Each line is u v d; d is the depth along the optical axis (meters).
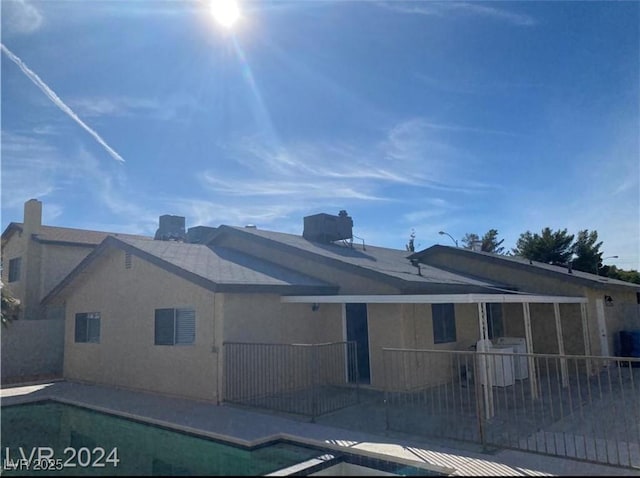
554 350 16.62
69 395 12.21
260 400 11.18
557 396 11.88
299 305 13.29
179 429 8.84
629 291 20.62
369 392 12.33
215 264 13.28
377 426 8.81
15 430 9.45
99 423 9.96
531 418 9.42
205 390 11.22
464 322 15.15
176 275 12.09
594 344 16.55
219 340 11.16
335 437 7.98
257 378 11.73
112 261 14.26
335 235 19.03
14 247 22.86
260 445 7.89
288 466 6.82
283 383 12.30
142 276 13.22
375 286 13.24
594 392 12.36
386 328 12.80
